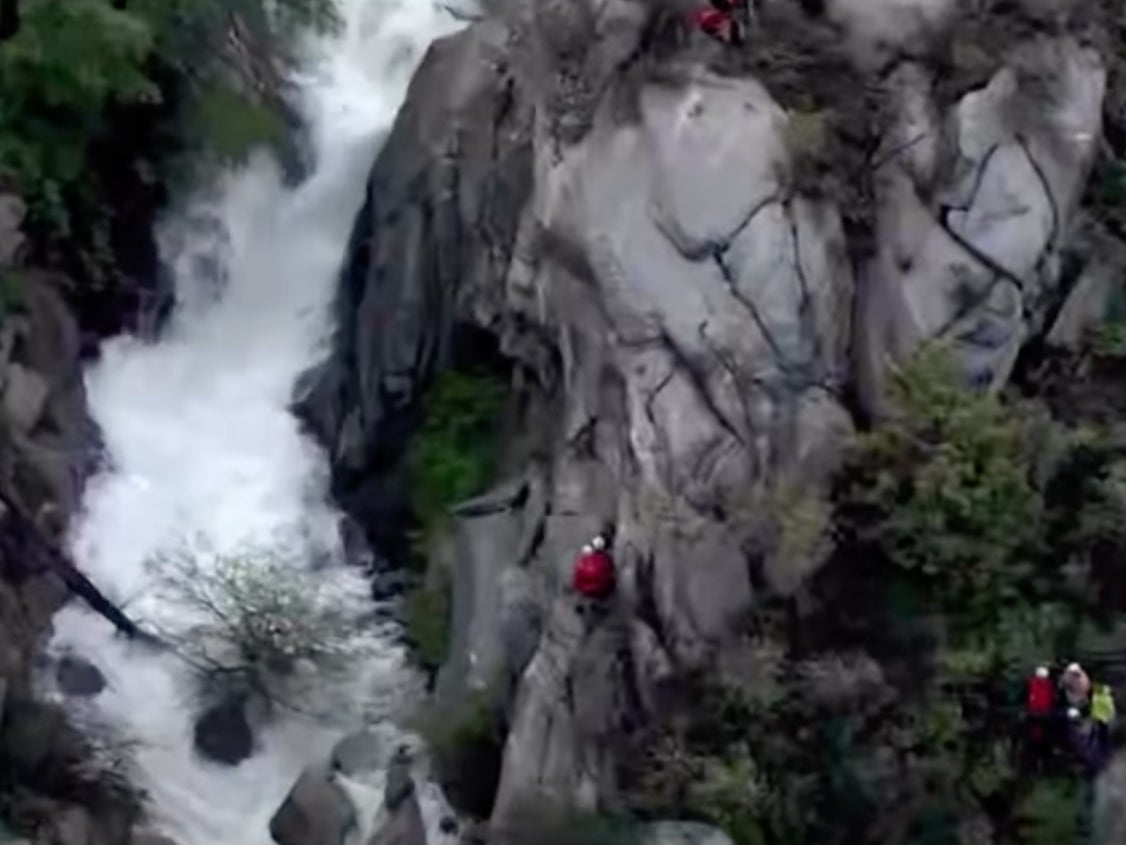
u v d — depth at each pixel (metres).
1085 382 30.95
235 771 33.16
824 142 30.56
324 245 39.25
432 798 31.27
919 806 28.73
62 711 33.06
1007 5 31.50
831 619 29.45
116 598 34.97
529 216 32.94
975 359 30.28
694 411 29.94
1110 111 32.31
